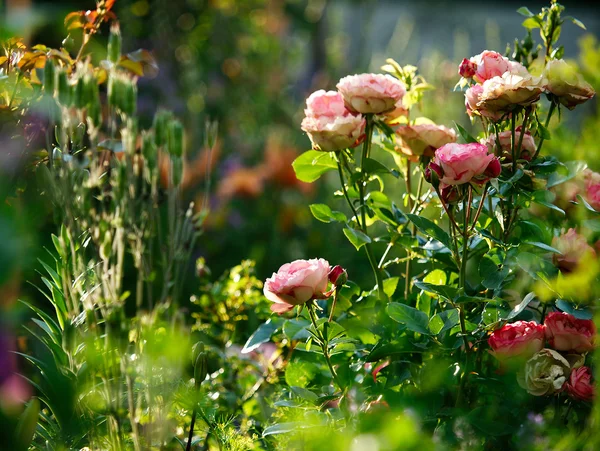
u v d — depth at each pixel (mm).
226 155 4348
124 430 1808
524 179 1812
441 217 1865
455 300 1728
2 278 1193
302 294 1734
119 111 1829
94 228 1825
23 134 1794
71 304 1808
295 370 1910
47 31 2311
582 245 1798
